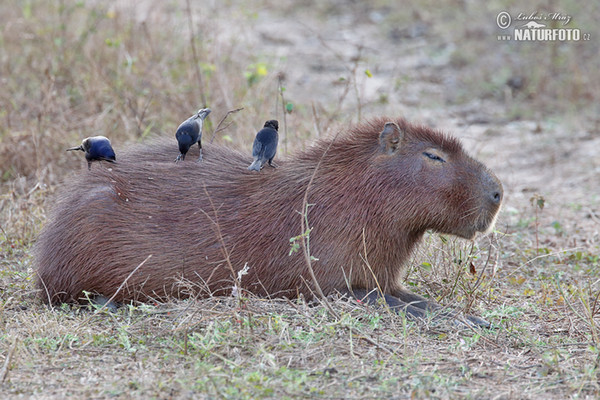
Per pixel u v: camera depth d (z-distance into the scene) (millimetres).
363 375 15422
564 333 18469
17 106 32594
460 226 19766
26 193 25641
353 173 19422
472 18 54594
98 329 17766
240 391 14594
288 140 29125
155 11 46250
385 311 18609
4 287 20531
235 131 30766
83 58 36219
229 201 19562
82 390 14812
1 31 39094
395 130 19375
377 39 54594
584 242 26844
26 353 16281
